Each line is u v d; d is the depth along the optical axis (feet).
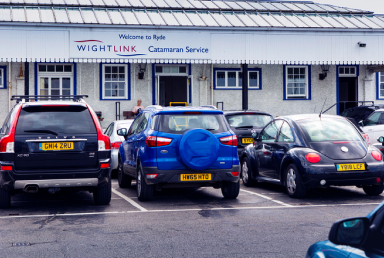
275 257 16.58
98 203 27.55
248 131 40.68
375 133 48.57
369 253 7.29
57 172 24.81
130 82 70.90
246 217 23.58
